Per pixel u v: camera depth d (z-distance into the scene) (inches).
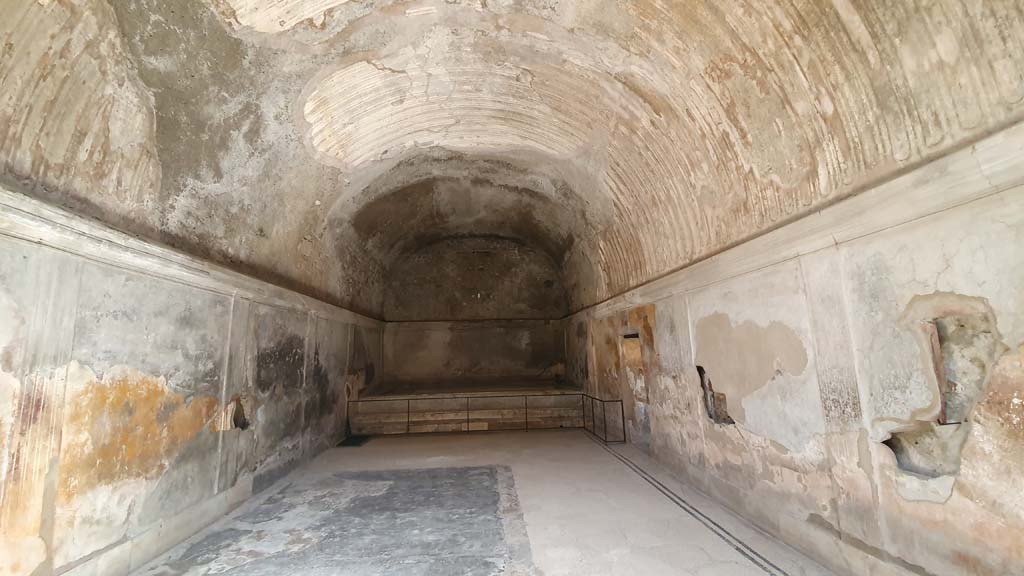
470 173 353.4
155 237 163.9
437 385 486.6
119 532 139.9
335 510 197.0
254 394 221.9
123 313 143.4
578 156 272.1
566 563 145.0
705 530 166.4
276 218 246.7
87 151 133.0
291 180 243.9
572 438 337.1
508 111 252.4
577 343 451.5
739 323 177.3
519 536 166.1
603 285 357.1
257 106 191.5
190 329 175.8
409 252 507.8
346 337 370.6
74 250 124.4
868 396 121.0
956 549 99.6
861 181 121.6
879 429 118.0
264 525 181.3
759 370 165.5
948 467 102.7
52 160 122.9
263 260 242.1
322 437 311.4
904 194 106.7
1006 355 90.4
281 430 249.8
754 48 138.3
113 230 132.7
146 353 152.9
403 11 177.5
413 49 198.8
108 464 136.4
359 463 278.2
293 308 265.9
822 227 131.7
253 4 154.9
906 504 111.2
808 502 143.0
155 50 142.7
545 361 530.6
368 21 179.8
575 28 180.1
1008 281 89.4
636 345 308.2
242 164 202.4
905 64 104.2
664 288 239.0
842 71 118.5
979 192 92.6
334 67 197.8
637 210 259.3
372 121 245.8
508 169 336.8
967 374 99.4
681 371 225.8
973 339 98.3
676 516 180.5
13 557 108.3
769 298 159.6
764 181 158.7
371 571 142.6
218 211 198.5
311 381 293.6
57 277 120.4
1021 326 87.4
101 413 134.6
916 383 108.1
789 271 149.3
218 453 191.5
